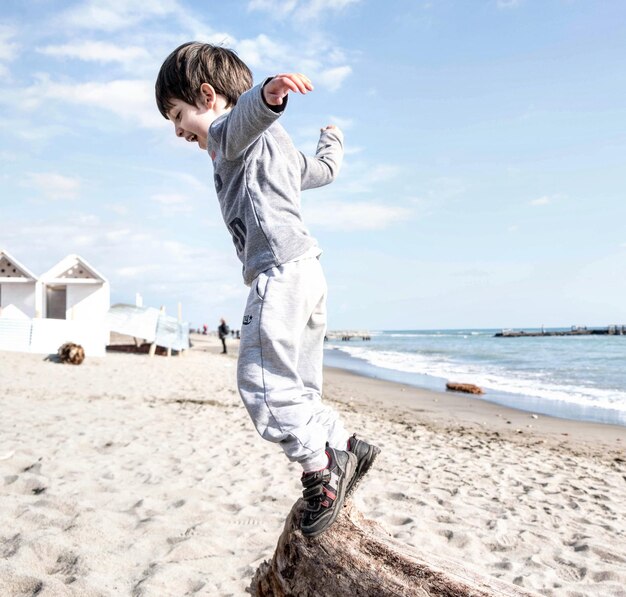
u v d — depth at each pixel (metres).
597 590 3.77
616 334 95.00
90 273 24.58
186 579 3.45
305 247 2.12
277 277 2.06
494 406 14.56
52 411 9.51
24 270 23.84
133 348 26.14
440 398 16.17
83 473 5.61
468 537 4.63
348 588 2.02
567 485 6.75
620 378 22.05
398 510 5.34
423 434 10.27
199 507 4.82
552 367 27.72
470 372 25.67
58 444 6.88
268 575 2.26
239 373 2.04
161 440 7.69
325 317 2.23
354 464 2.09
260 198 2.12
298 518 2.18
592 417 12.84
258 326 2.01
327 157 2.54
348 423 11.18
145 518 4.43
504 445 9.48
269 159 2.17
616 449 9.48
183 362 23.39
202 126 2.25
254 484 5.73
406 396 16.58
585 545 4.61
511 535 4.79
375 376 23.75
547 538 4.77
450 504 5.59
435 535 4.69
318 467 2.00
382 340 87.38
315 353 2.23
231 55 2.31
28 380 13.91
